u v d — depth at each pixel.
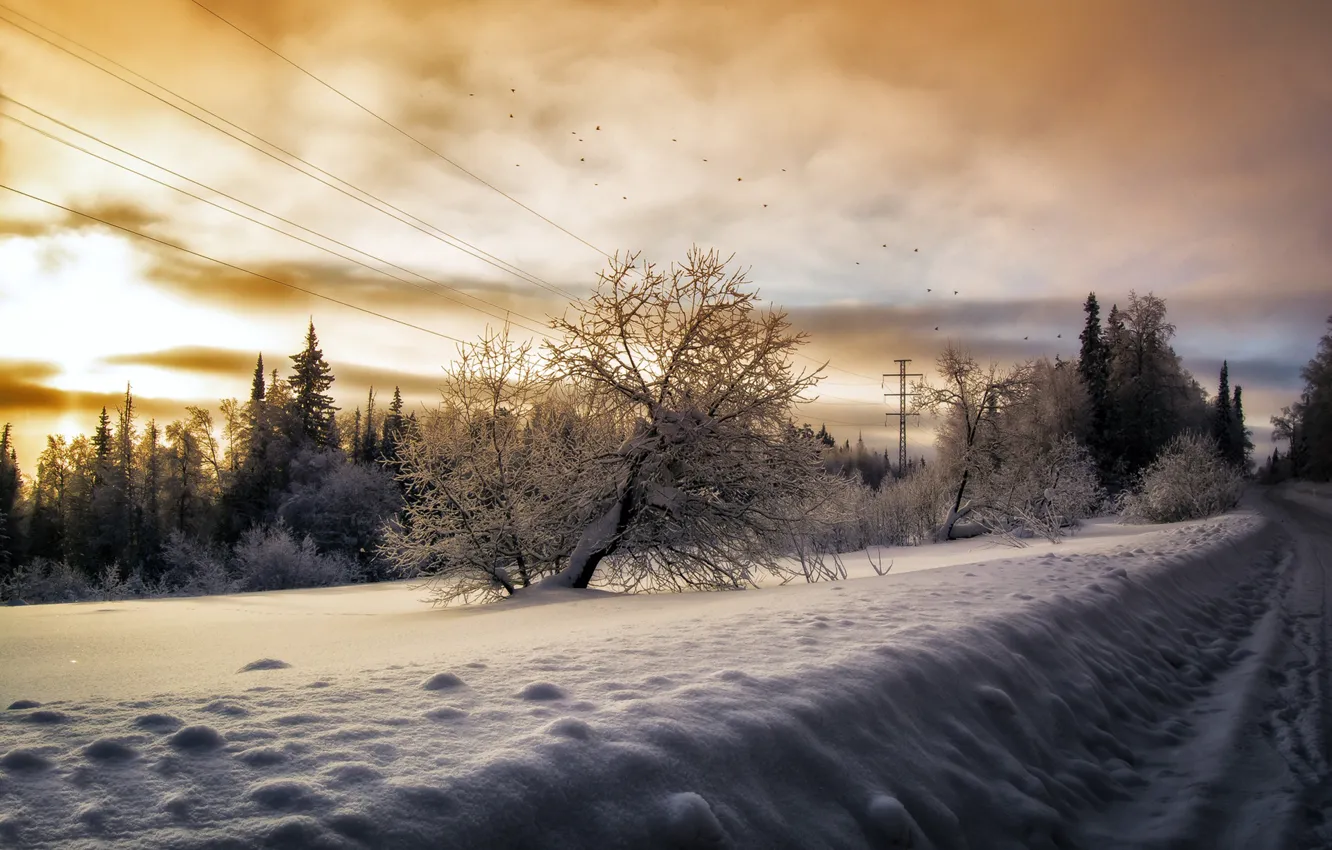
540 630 8.09
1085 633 7.14
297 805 2.54
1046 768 4.68
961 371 38.81
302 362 68.81
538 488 16.95
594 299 16.27
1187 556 13.91
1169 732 6.00
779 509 16.31
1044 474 39.69
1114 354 63.22
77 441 67.81
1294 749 5.61
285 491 55.53
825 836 3.21
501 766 2.84
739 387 16.20
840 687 4.19
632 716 3.48
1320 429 74.81
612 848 2.71
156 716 3.31
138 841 2.30
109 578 42.91
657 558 16.08
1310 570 17.75
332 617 12.48
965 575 10.29
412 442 17.34
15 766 2.76
